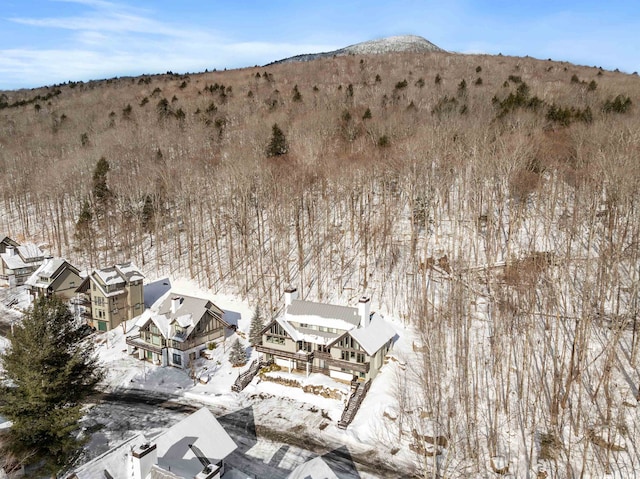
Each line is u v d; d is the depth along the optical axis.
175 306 55.19
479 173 68.06
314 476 28.56
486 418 39.81
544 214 64.38
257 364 50.78
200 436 33.31
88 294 63.97
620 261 54.03
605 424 37.00
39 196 99.31
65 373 33.47
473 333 50.19
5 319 67.00
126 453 28.98
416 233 68.38
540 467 34.72
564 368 42.94
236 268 71.50
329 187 81.38
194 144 102.00
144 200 81.56
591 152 67.19
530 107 90.31
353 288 62.53
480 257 63.06
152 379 50.03
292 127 100.56
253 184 79.88
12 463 33.38
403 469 35.75
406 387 44.50
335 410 43.00
